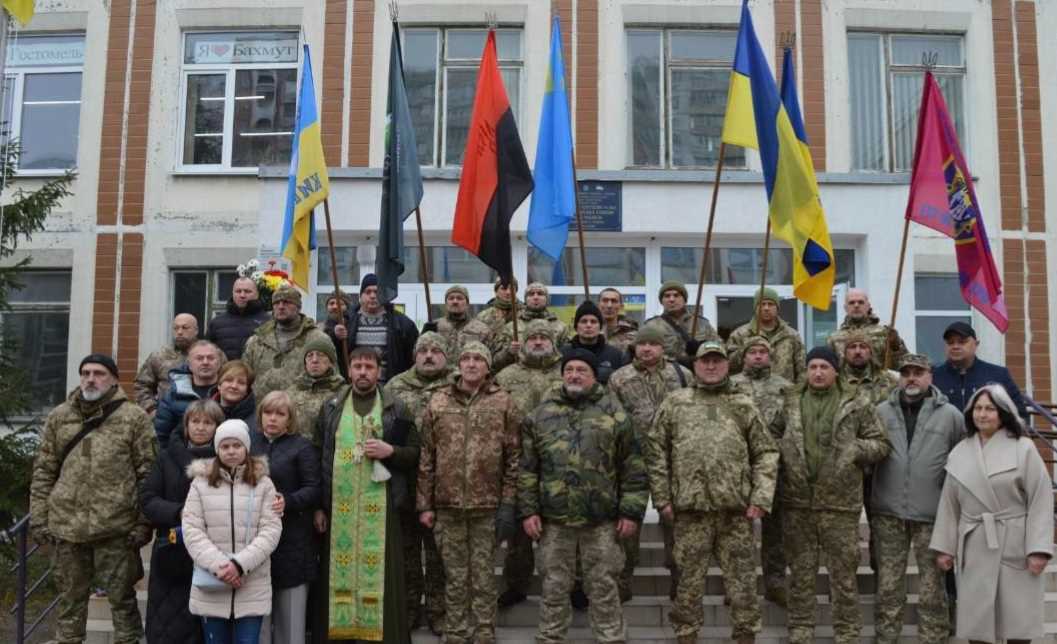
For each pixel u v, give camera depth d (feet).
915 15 40.34
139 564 18.40
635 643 19.08
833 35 40.16
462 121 40.04
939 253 38.63
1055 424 24.66
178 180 39.73
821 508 18.67
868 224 33.99
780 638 19.38
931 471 18.72
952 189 22.76
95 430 17.97
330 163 39.19
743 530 18.01
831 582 18.75
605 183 34.06
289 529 17.02
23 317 39.34
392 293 21.42
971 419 17.88
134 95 40.11
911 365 19.31
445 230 33.99
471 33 40.32
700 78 40.32
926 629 18.51
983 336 38.40
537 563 17.90
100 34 40.45
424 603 19.90
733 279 35.35
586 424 17.78
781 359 23.84
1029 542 16.90
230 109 40.52
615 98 39.32
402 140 22.04
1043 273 39.06
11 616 26.00
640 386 20.79
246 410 18.22
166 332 38.99
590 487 17.49
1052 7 40.60
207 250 39.29
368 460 17.80
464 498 17.97
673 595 19.99
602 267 35.09
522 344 21.29
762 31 40.04
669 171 34.50
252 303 25.46
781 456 19.10
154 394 23.85
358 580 17.37
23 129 40.47
